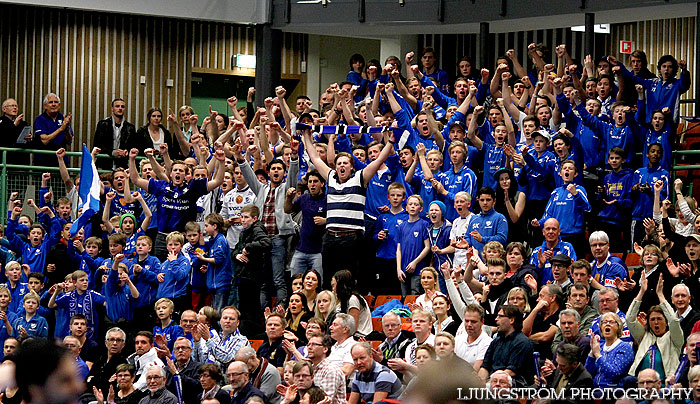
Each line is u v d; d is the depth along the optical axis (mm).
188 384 12016
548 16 19312
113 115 19141
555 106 16781
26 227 16953
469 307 11055
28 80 24688
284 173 15305
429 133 16750
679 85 16844
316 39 26859
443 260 13938
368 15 20938
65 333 14734
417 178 15711
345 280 12906
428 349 10398
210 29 26203
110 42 25250
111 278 14648
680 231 14383
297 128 14453
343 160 13891
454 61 24547
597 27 24797
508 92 17219
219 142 15648
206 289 14961
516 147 16766
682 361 10180
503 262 12398
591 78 17703
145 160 16609
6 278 16234
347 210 13812
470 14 20234
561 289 11680
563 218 14812
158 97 25750
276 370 11891
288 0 21672
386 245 14695
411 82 18547
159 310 13742
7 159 18859
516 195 14781
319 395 10289
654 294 11625
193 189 15648
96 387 12516
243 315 14672
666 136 16094
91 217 16766
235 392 11430
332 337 11781
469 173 15414
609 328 10391
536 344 11070
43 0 20328
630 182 15633
